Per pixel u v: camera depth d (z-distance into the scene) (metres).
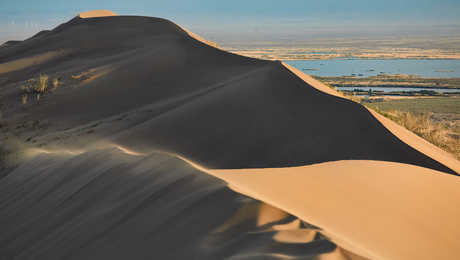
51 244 8.30
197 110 18.61
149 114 21.02
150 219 7.28
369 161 11.70
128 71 31.20
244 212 6.30
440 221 8.34
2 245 9.35
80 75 32.69
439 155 16.30
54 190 10.95
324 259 4.84
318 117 17.53
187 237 6.25
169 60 32.25
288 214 6.13
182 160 9.40
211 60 31.73
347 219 7.26
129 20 51.78
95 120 23.91
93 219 8.30
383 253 6.12
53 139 19.88
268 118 17.67
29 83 33.34
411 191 9.62
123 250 6.79
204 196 7.18
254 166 14.26
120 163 10.62
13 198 11.84
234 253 5.48
